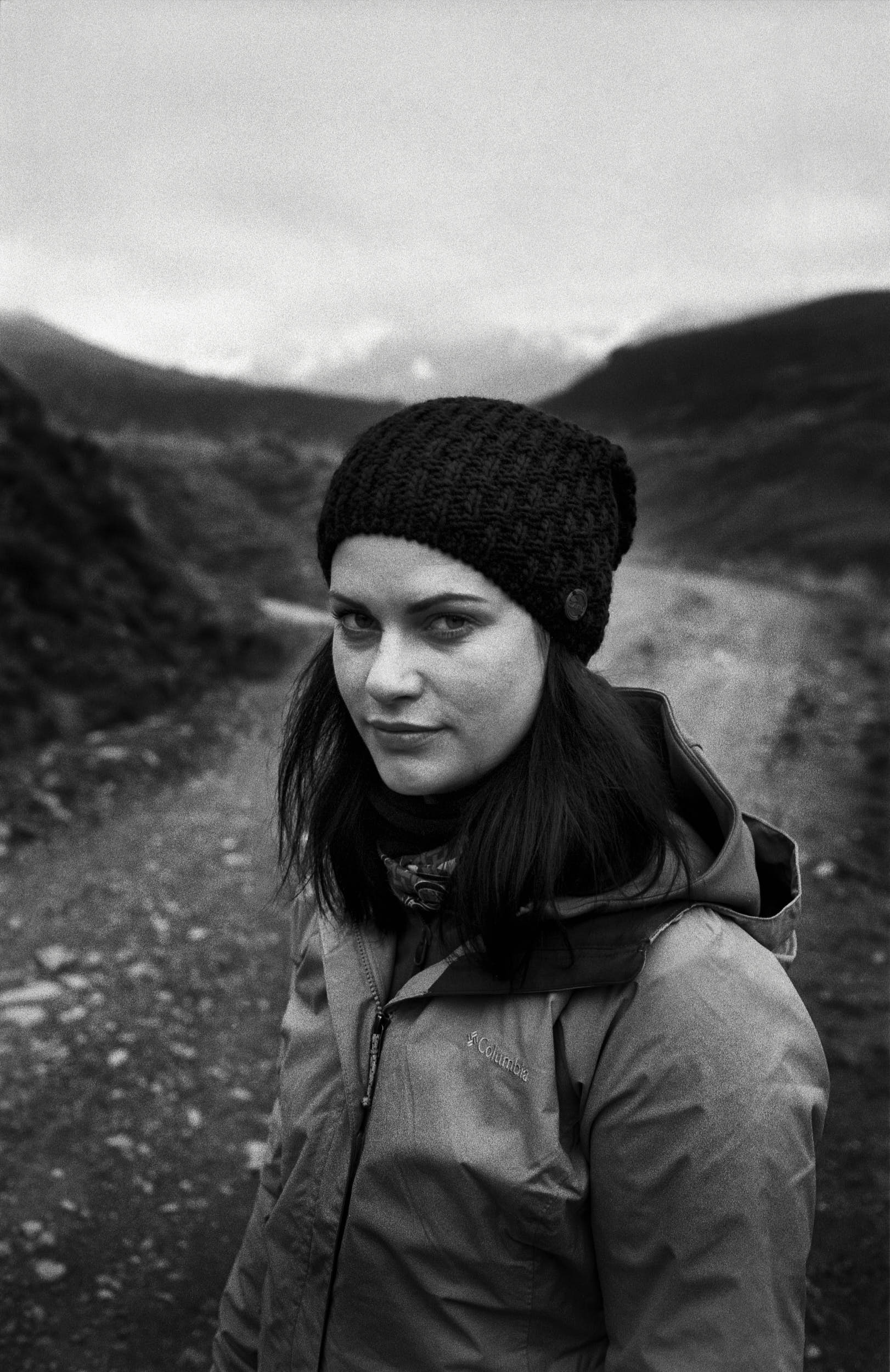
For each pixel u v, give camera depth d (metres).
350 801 1.15
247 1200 3.09
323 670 1.21
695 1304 0.90
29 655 7.44
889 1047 3.87
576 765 0.97
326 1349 1.10
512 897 0.94
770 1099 0.88
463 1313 1.01
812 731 8.17
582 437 1.05
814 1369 2.56
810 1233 0.91
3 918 4.66
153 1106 3.46
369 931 1.16
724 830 1.05
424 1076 1.01
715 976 0.92
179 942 4.57
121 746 6.95
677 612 13.62
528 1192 0.95
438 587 0.92
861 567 18.70
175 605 9.57
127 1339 2.56
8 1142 3.22
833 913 5.03
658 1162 0.90
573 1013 0.97
